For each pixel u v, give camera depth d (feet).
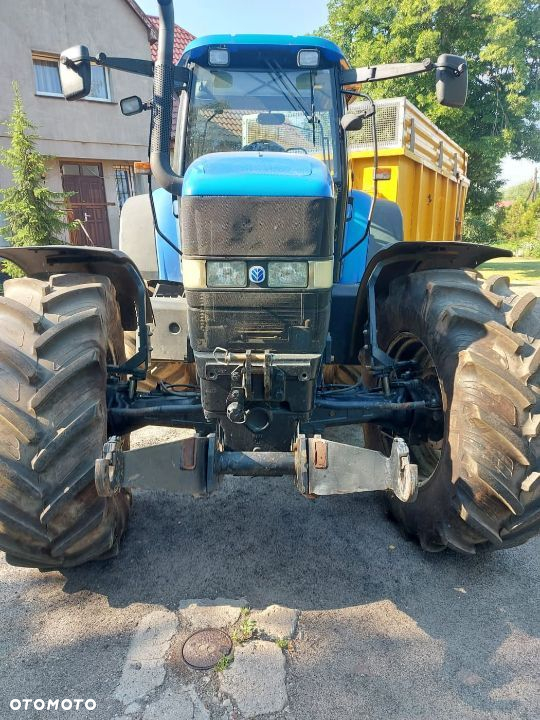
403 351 10.57
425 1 56.65
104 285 8.71
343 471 7.38
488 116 62.64
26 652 7.28
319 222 7.34
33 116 44.78
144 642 7.41
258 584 8.59
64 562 7.89
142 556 9.25
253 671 6.93
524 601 8.34
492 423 7.65
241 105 11.68
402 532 9.97
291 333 7.68
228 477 12.11
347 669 7.00
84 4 46.57
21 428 6.93
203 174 7.32
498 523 7.97
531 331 8.32
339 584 8.62
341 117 11.71
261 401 7.95
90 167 49.98
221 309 7.58
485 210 71.67
